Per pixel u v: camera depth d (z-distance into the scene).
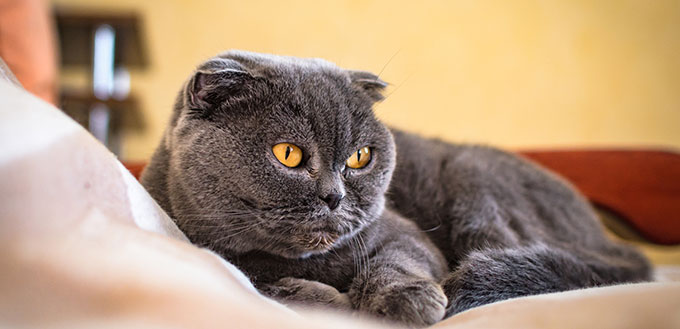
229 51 0.50
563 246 0.56
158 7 1.45
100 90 1.23
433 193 0.58
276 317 0.29
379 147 0.49
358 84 0.50
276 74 0.46
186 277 0.28
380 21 1.54
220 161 0.44
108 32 1.25
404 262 0.47
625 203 0.83
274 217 0.44
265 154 0.44
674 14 1.62
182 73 1.46
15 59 0.82
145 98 1.43
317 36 1.52
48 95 0.90
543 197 0.60
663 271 0.70
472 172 0.58
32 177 0.28
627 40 1.61
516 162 0.63
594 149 0.92
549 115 1.60
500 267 0.47
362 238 0.48
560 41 1.59
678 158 0.90
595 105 1.61
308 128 0.44
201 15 1.47
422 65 1.56
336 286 0.47
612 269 0.52
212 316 0.27
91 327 0.25
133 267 0.27
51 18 1.18
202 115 0.45
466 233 0.56
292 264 0.47
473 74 1.57
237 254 0.46
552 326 0.29
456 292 0.45
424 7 1.55
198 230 0.45
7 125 0.29
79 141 0.31
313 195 0.44
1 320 0.25
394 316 0.40
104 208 0.31
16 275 0.25
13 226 0.27
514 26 1.58
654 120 1.62
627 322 0.28
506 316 0.31
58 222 0.28
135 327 0.25
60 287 0.26
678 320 0.28
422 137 0.65
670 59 1.62
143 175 0.50
